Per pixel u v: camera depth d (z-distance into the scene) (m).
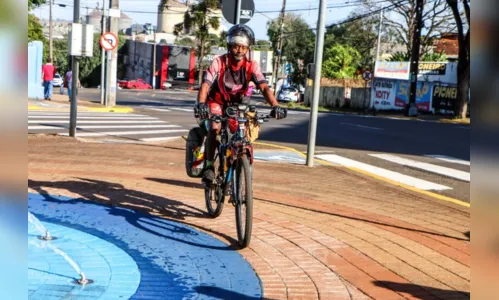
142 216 6.18
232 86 5.60
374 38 64.94
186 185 8.05
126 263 4.65
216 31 75.69
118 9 24.59
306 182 8.97
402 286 4.33
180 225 5.89
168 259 4.80
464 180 10.28
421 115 38.94
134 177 8.43
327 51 61.28
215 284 4.24
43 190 7.20
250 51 5.64
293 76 70.25
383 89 44.25
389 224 6.37
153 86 77.56
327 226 6.12
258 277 4.43
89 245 5.09
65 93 37.81
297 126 20.94
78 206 6.48
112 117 20.75
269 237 5.59
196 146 6.31
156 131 16.52
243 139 5.38
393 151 14.38
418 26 36.81
